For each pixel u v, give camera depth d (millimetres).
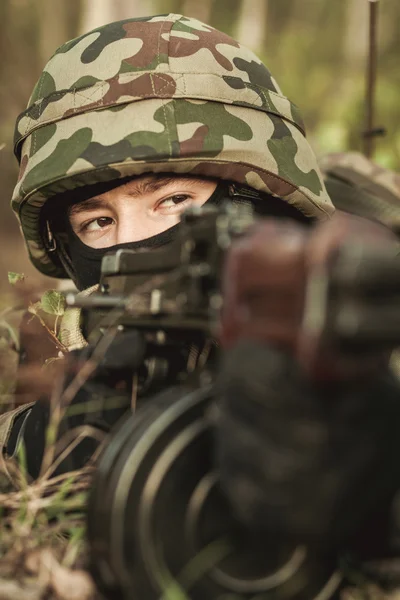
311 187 2826
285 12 16891
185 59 2682
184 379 1854
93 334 2094
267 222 1378
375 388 1308
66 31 12078
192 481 1473
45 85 2803
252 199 2777
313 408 1255
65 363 2094
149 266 1845
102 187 2645
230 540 1491
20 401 2711
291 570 1521
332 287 1216
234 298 1340
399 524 1447
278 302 1277
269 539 1444
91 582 1705
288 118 2893
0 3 10891
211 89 2664
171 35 2725
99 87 2648
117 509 1454
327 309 1215
